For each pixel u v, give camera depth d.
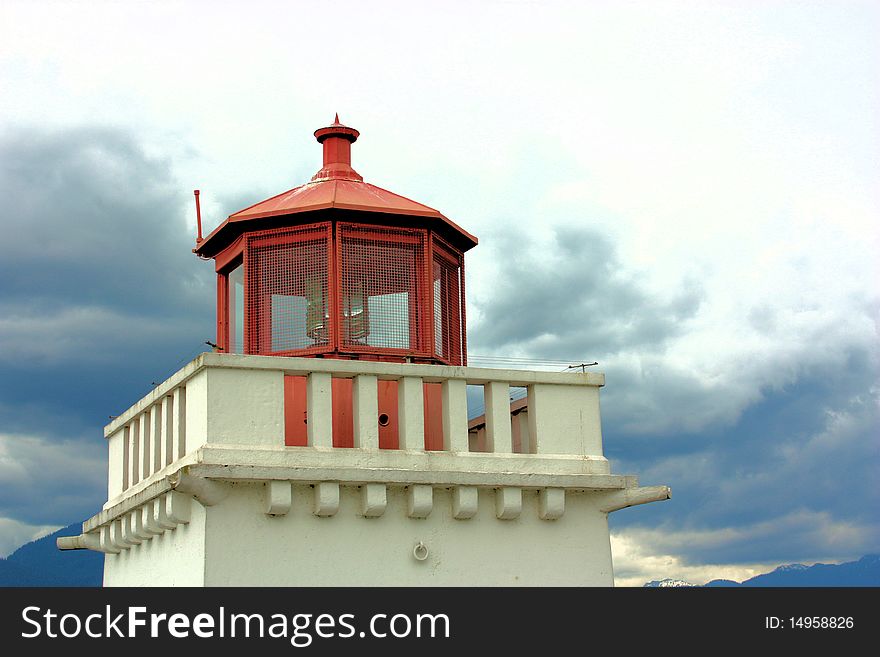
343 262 18.33
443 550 16.77
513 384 17.77
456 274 20.05
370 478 16.16
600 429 18.16
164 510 16.38
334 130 20.36
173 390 17.25
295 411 17.33
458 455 17.08
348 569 16.19
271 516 15.95
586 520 17.75
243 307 18.69
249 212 18.95
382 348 18.28
